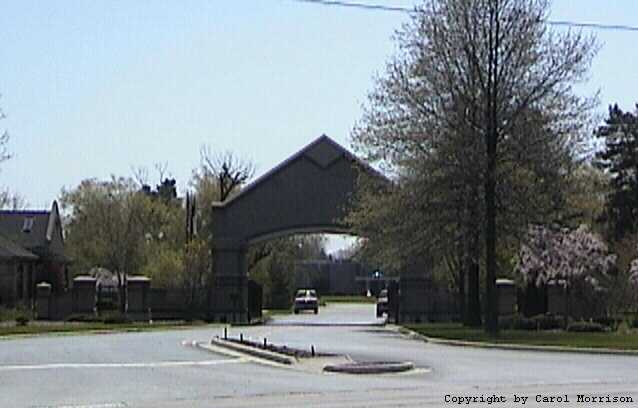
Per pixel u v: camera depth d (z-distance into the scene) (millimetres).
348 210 61219
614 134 78938
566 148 45031
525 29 44875
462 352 33938
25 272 73250
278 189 63500
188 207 80188
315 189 63281
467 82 44969
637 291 53688
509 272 61344
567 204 46094
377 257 50875
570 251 53188
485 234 45438
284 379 23859
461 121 44969
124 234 86000
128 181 121562
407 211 46344
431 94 46062
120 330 50469
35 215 81062
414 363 28516
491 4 44719
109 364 28594
